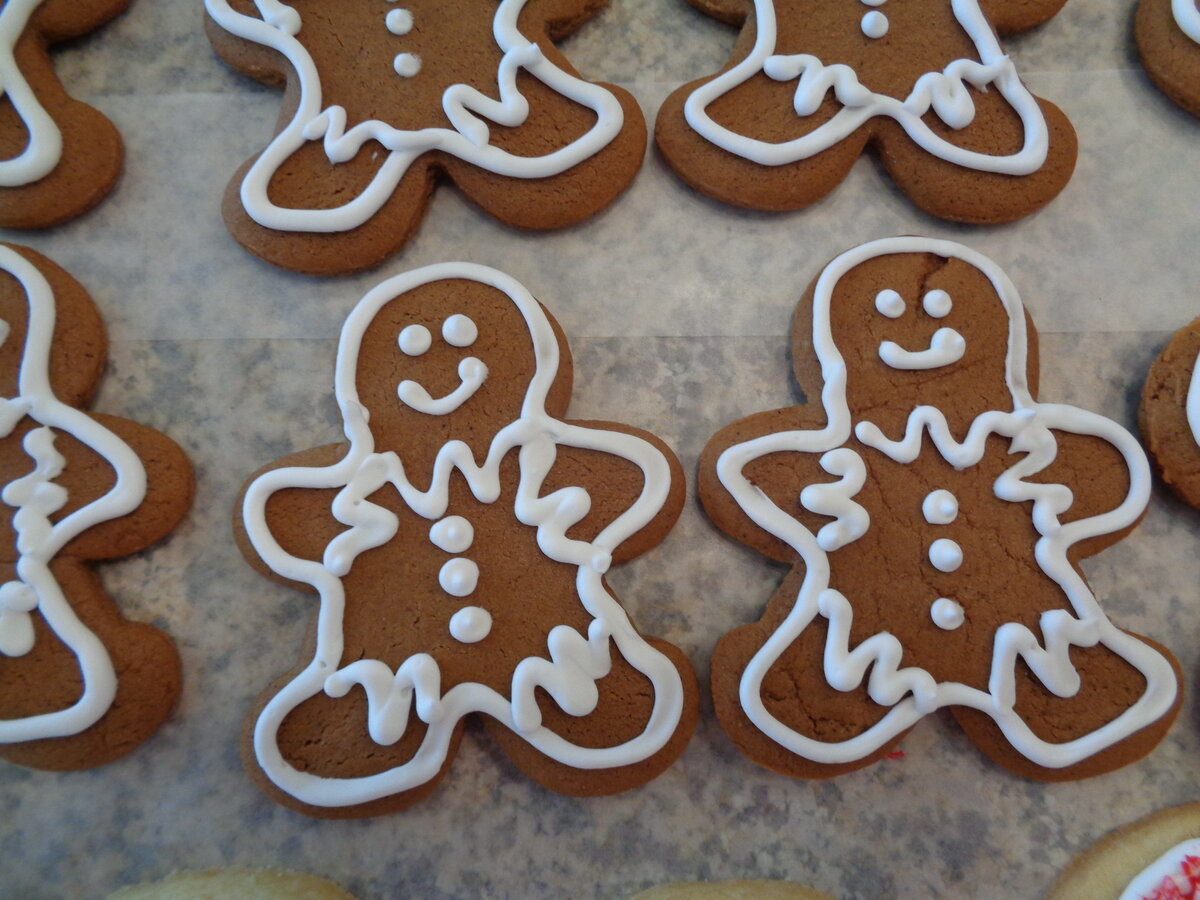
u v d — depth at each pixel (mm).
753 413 161
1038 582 149
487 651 144
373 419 150
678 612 155
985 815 150
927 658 146
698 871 146
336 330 163
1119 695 148
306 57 161
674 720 144
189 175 168
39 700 141
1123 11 178
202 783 147
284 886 142
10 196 157
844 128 163
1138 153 175
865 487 150
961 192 164
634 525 147
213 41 166
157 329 162
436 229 168
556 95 164
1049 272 169
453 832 147
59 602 143
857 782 151
